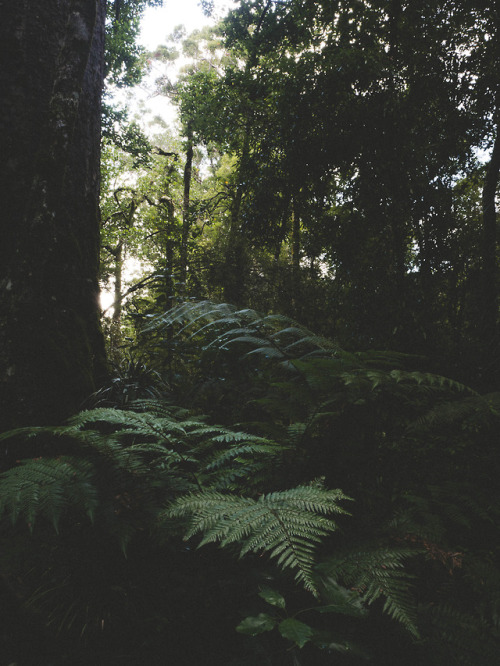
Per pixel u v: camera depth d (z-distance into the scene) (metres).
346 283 5.63
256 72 8.44
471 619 1.29
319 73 6.61
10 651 1.41
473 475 2.08
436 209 5.73
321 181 6.75
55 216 2.88
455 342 4.60
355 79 6.12
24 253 2.78
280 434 2.08
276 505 1.44
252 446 1.79
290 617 1.31
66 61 2.94
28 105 3.31
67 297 2.99
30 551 1.57
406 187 5.65
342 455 1.91
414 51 6.73
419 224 5.77
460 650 1.20
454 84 6.43
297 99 6.55
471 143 6.77
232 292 5.76
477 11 6.61
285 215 7.09
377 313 5.09
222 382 3.43
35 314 2.74
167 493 1.69
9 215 3.13
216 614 1.49
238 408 3.07
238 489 1.96
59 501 1.38
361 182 5.96
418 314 4.84
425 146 5.97
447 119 6.50
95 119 3.60
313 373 1.99
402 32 6.77
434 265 5.59
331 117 6.27
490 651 1.18
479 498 1.82
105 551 1.62
